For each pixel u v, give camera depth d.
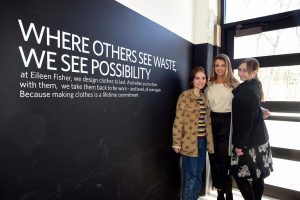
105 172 1.42
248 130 1.75
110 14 1.40
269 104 2.48
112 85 1.43
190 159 2.07
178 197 2.36
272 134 2.50
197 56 2.65
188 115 2.04
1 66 0.88
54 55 1.07
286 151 2.40
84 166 1.26
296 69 2.31
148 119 1.83
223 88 2.15
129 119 1.61
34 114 1.00
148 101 1.82
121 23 1.49
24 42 0.95
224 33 2.77
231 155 1.92
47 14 1.03
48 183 1.08
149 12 1.80
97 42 1.31
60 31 1.10
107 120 1.41
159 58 1.95
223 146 2.16
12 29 0.91
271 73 2.46
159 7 1.95
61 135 1.13
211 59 2.68
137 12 1.65
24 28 0.95
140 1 1.69
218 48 2.75
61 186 1.14
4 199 0.91
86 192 1.28
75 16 1.17
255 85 1.84
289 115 2.36
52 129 1.08
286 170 2.47
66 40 1.13
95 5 1.29
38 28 1.00
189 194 2.10
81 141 1.24
